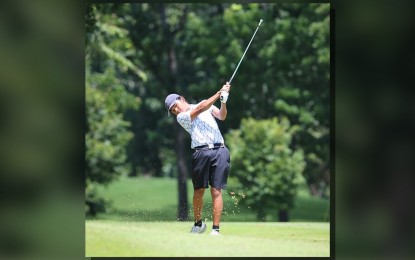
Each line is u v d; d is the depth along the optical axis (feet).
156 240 66.59
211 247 64.85
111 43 190.60
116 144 178.81
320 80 202.08
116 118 180.45
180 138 202.59
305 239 76.64
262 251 64.59
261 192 175.01
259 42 202.28
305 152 202.80
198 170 72.69
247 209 181.37
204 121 73.10
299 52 200.95
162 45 211.00
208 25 207.21
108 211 174.70
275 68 200.75
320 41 197.16
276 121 180.75
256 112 202.39
